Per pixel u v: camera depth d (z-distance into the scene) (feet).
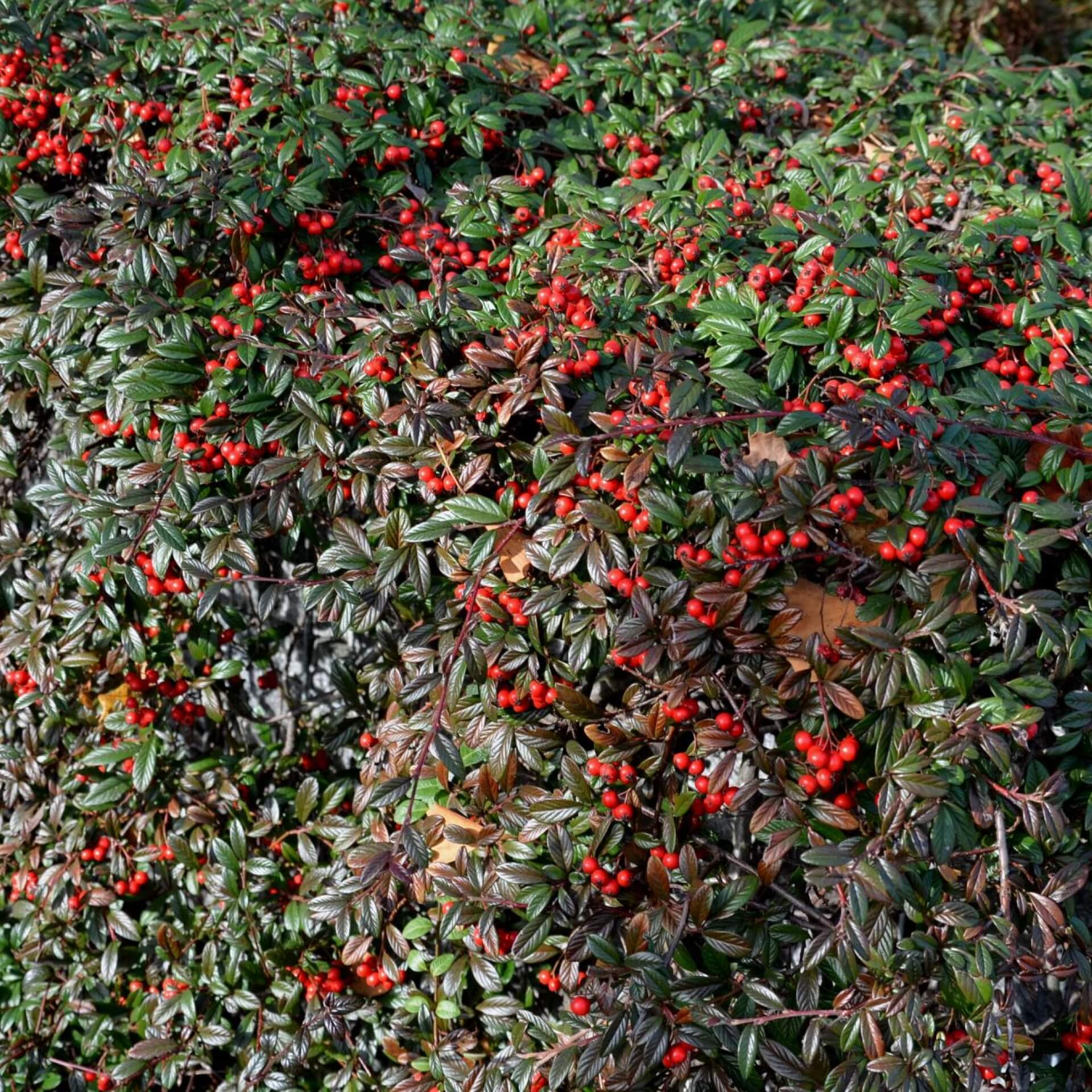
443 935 7.55
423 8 12.05
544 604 7.34
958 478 7.13
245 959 9.31
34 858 10.14
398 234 9.65
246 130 9.30
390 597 8.83
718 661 7.32
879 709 6.90
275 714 11.27
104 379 9.07
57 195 9.92
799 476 6.95
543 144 10.75
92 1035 9.79
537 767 7.83
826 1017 7.07
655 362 7.48
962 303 8.49
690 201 9.35
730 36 12.12
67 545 10.21
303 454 8.05
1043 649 7.00
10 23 9.55
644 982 6.86
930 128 11.44
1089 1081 7.47
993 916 6.72
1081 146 11.46
